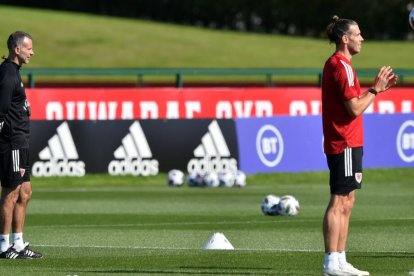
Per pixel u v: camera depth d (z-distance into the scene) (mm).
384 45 191750
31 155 76062
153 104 79438
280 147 80625
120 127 77688
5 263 36531
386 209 59875
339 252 32125
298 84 136625
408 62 172625
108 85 130000
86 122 77250
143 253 39688
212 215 56625
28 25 170250
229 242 43000
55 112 77000
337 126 31438
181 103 80062
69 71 88125
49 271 34375
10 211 37625
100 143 77312
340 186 31500
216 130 79125
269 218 54844
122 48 166875
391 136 82625
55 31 170375
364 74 94625
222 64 162750
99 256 38656
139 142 77938
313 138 81562
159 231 48469
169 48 170250
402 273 33969
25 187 37906
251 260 37250
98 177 77188
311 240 44469
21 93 36812
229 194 70812
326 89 31625
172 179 76312
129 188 75125
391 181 80875
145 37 175750
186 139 78625
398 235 46438
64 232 48125
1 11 179500
